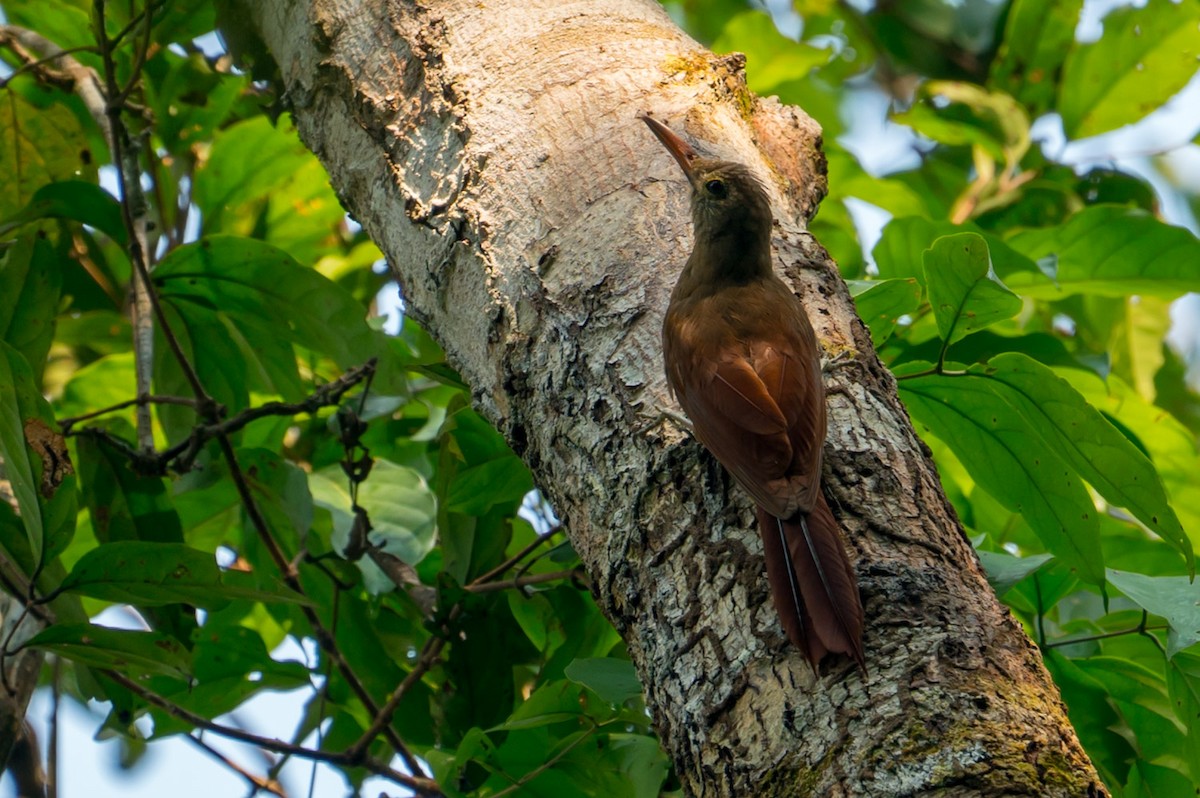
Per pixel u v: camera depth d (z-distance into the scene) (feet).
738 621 17.20
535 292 21.84
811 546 17.11
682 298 21.56
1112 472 23.22
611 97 24.25
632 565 18.95
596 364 20.75
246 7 30.40
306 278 31.37
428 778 28.27
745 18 42.22
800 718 15.76
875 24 55.77
